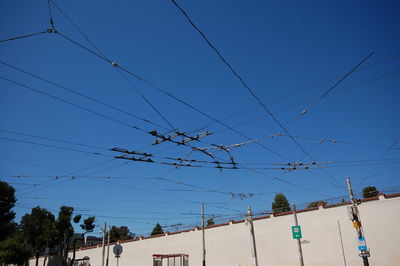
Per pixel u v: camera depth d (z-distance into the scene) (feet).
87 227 169.07
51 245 193.98
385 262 83.82
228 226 120.57
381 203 87.97
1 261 166.09
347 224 92.07
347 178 74.23
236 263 113.91
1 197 187.73
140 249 156.56
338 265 90.84
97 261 180.45
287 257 101.04
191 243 132.46
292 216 103.35
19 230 211.00
